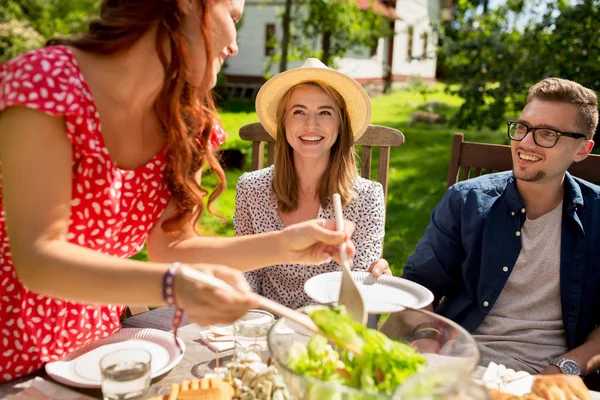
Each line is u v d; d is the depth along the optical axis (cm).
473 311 214
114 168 136
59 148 117
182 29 125
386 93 1938
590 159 225
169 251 153
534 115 194
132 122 141
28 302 138
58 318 144
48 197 113
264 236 145
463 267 215
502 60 665
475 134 1109
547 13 599
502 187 212
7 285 135
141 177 147
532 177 196
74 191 133
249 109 1369
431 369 95
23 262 109
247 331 143
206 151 161
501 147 242
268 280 228
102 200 137
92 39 125
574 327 198
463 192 217
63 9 1097
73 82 119
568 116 189
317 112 218
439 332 113
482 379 130
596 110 197
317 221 142
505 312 209
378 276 174
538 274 205
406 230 550
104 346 148
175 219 154
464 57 689
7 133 113
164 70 127
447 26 743
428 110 1455
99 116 132
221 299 97
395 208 620
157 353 145
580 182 206
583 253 199
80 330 151
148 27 124
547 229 204
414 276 228
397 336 117
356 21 1212
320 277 168
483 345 203
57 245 110
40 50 123
